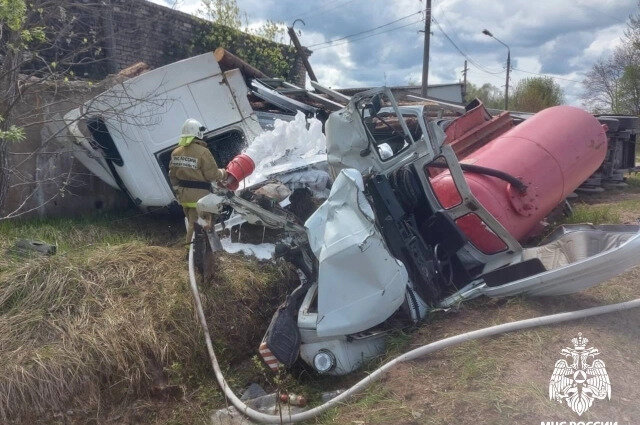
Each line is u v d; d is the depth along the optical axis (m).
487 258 6.01
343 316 4.70
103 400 4.67
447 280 5.68
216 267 5.91
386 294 4.71
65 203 8.24
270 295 6.11
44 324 4.88
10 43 6.28
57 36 7.48
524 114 12.41
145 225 8.10
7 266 5.61
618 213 9.22
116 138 7.50
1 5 5.47
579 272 4.83
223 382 4.91
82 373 4.60
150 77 7.50
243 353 5.58
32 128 7.67
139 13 11.83
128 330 5.00
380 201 5.37
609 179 12.66
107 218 8.30
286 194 5.97
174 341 5.18
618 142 12.82
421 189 5.72
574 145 7.45
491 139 9.22
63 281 5.27
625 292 5.40
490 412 3.81
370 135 5.53
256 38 14.88
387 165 5.55
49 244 6.19
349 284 4.69
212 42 13.95
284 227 5.35
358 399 4.32
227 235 6.46
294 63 16.62
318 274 4.82
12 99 6.65
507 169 6.79
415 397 4.12
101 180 8.69
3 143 6.59
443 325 5.01
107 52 10.73
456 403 3.94
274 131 6.86
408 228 5.50
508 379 4.11
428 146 5.48
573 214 8.60
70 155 8.20
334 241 4.69
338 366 4.91
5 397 4.28
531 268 5.20
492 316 5.00
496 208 6.30
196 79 7.77
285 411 4.60
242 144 8.06
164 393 4.93
